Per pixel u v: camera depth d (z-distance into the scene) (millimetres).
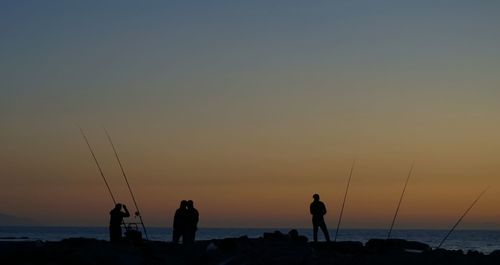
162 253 24328
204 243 25422
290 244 24641
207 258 22844
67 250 22969
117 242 26281
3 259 22297
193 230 26531
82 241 26078
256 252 23125
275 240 25703
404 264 22031
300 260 21922
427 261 22328
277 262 21641
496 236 177750
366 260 22578
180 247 25078
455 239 134250
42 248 23062
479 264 22047
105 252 22594
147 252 23625
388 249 25938
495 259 22578
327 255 23484
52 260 22250
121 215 26641
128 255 22672
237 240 25391
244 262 21656
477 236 179750
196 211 26703
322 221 27328
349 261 22250
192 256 23500
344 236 183875
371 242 27203
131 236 26234
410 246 26875
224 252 23562
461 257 23047
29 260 22359
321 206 27406
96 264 21703
